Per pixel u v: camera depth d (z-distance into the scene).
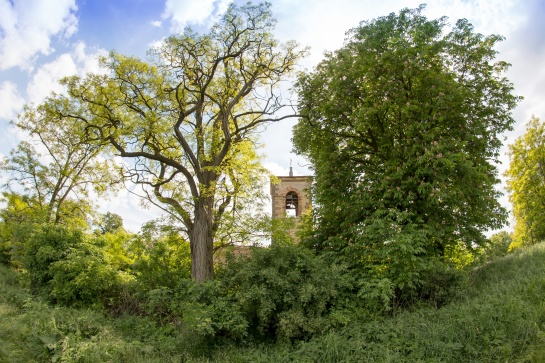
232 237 18.95
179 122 18.27
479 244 16.58
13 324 11.46
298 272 12.21
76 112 20.56
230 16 18.48
